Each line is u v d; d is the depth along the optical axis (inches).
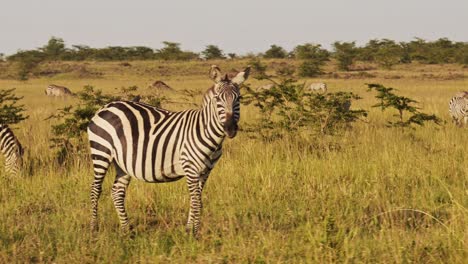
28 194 644.7
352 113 982.4
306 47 5767.7
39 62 5580.7
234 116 483.2
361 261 412.8
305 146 856.9
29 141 927.7
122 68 5029.5
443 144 865.5
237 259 427.2
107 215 565.3
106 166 536.7
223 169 712.4
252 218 534.0
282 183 645.3
